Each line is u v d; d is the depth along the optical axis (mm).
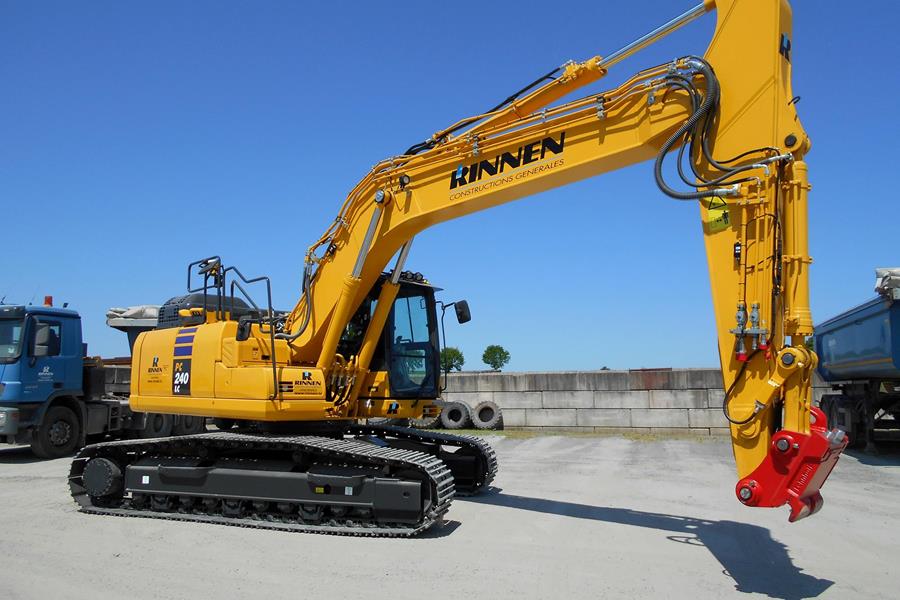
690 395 16375
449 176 6766
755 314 4918
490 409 17406
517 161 6332
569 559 5555
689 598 4629
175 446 7445
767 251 4941
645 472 10258
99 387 13859
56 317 12852
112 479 7629
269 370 7066
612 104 5832
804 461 4613
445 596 4672
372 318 7758
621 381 16844
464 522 6926
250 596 4684
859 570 5277
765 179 4977
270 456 7363
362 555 5707
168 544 6125
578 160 5992
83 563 5512
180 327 8352
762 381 4898
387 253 7367
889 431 14555
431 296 8719
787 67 5230
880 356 11234
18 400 12070
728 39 5297
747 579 5031
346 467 6715
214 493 7133
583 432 16859
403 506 6387
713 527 6676
